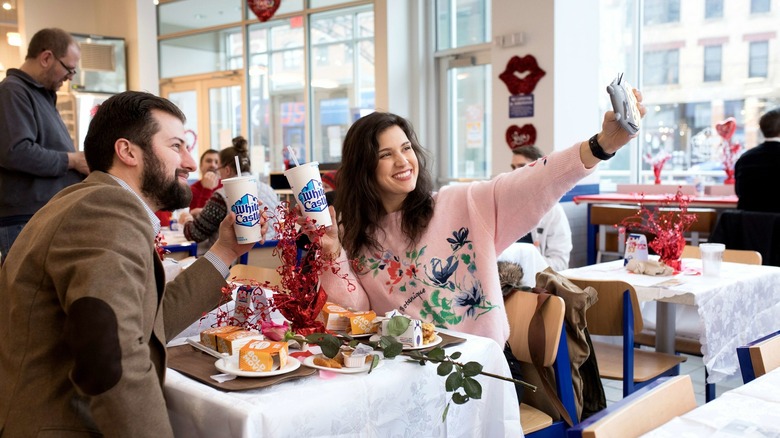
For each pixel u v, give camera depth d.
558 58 5.77
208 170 5.59
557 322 1.90
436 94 7.18
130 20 8.29
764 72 5.41
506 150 6.13
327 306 1.66
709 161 5.79
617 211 5.21
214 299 1.55
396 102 7.00
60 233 1.17
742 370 1.43
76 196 1.22
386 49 6.88
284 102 7.90
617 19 6.22
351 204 1.97
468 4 6.88
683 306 3.19
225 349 1.45
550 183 1.76
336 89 7.47
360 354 1.39
